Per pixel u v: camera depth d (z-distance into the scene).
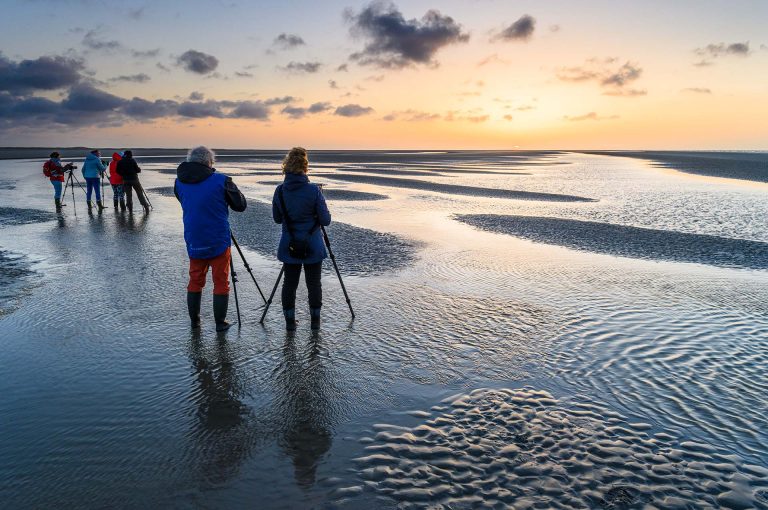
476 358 5.36
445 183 33.25
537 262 10.16
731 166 56.53
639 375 4.97
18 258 9.89
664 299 7.61
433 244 12.02
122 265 9.35
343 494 3.18
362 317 6.66
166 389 4.59
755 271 9.59
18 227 13.83
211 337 5.88
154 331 6.04
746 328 6.34
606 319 6.65
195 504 3.09
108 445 3.71
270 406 4.32
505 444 3.75
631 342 5.84
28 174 37.75
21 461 3.49
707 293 7.96
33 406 4.25
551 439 3.81
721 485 3.28
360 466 3.48
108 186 27.91
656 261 10.41
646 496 3.17
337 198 22.97
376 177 38.31
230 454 3.62
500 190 28.27
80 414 4.14
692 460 3.55
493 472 3.41
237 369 5.03
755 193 26.27
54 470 3.40
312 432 3.92
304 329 6.20
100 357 5.26
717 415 4.20
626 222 16.09
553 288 8.17
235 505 3.08
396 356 5.39
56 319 6.37
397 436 3.86
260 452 3.65
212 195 5.89
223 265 6.04
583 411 4.25
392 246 11.68
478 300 7.46
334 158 92.62
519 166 63.69
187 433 3.88
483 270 9.41
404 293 7.80
